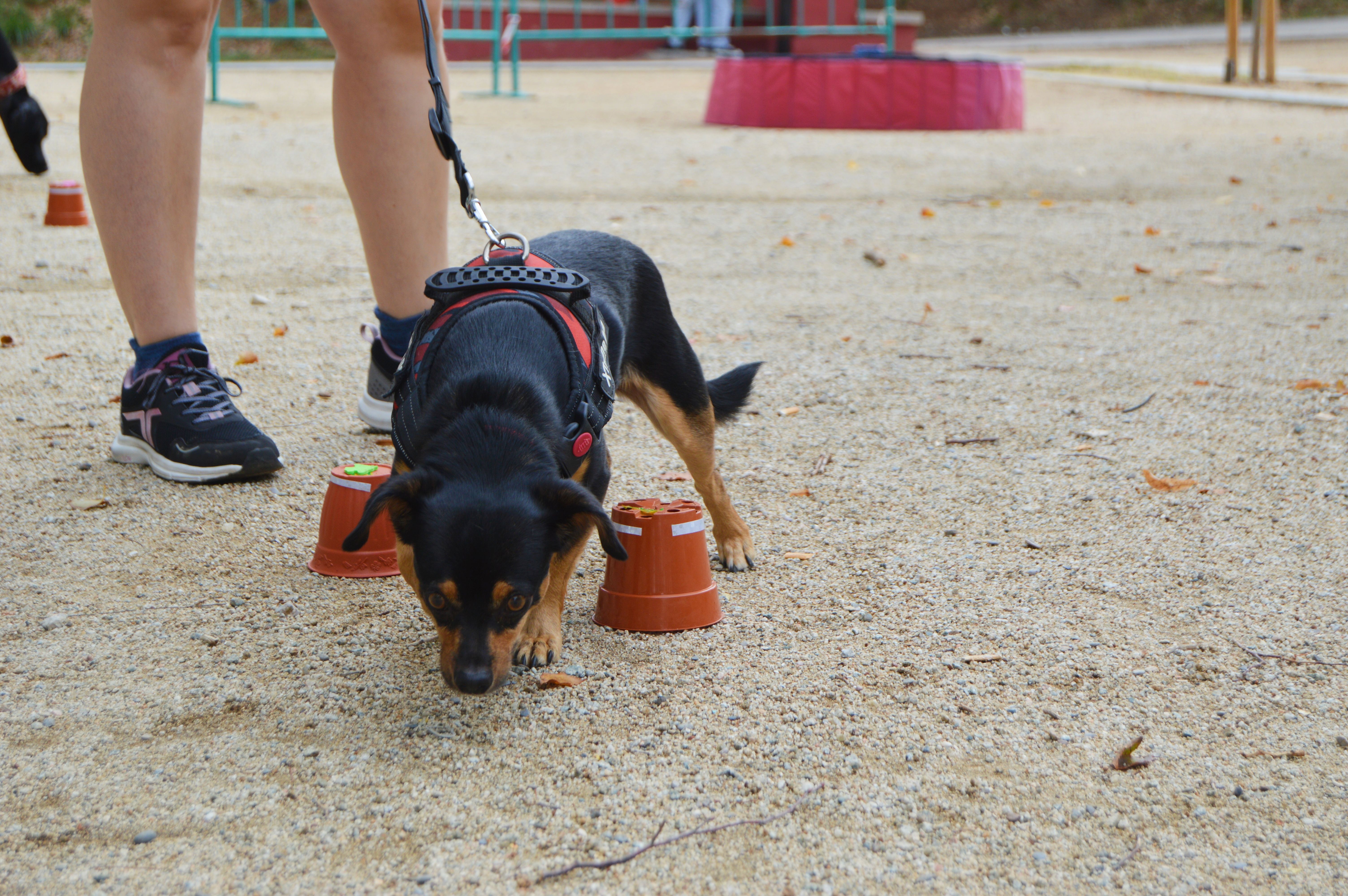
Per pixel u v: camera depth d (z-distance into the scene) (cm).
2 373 473
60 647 282
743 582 327
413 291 396
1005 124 1367
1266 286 653
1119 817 228
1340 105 1559
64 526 346
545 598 286
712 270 686
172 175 367
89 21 2214
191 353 382
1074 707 264
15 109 838
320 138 1143
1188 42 2767
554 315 282
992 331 571
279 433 424
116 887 204
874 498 382
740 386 366
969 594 318
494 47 1616
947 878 211
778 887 207
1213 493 382
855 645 291
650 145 1177
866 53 1498
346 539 237
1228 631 298
